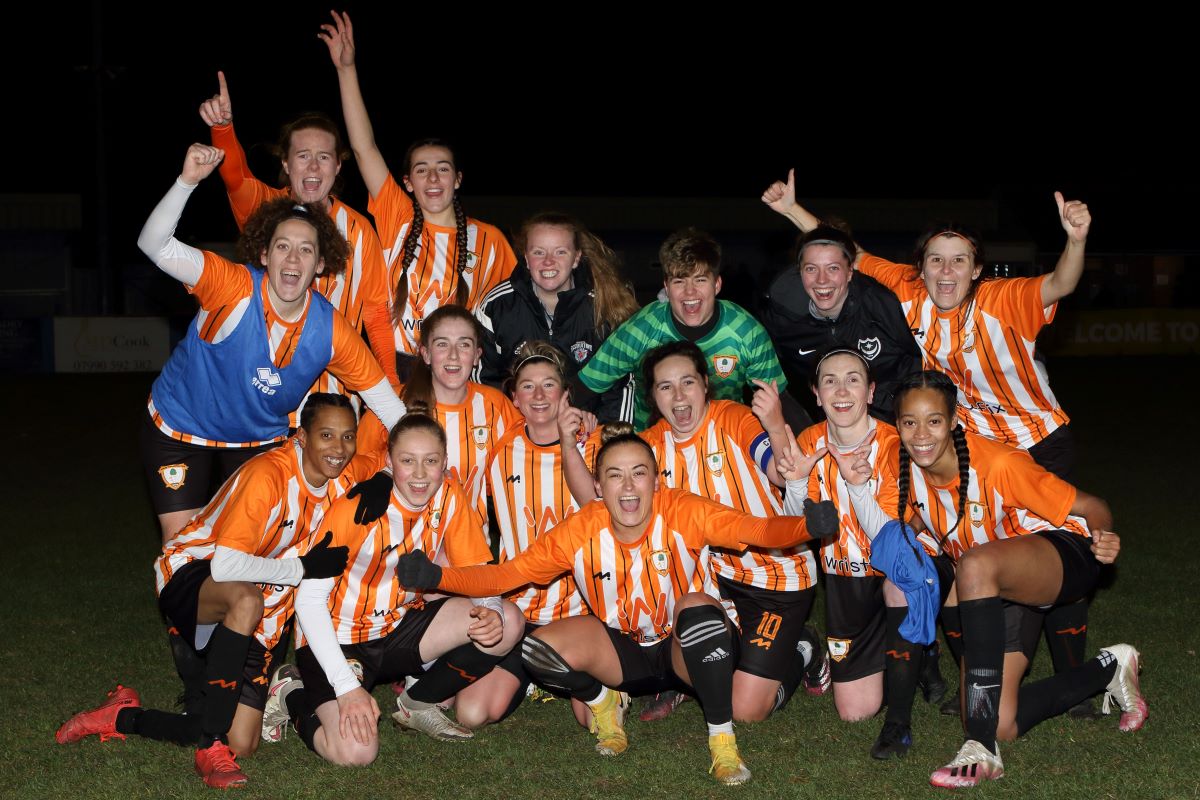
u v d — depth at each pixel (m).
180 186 4.27
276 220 4.45
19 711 4.63
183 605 4.25
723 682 4.02
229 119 5.40
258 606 4.05
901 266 5.21
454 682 4.32
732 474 4.77
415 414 4.31
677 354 4.67
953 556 4.49
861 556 4.55
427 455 4.22
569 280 5.58
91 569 7.00
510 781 3.96
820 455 4.29
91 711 4.39
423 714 4.36
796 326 5.18
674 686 4.53
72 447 12.00
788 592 4.71
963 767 3.86
